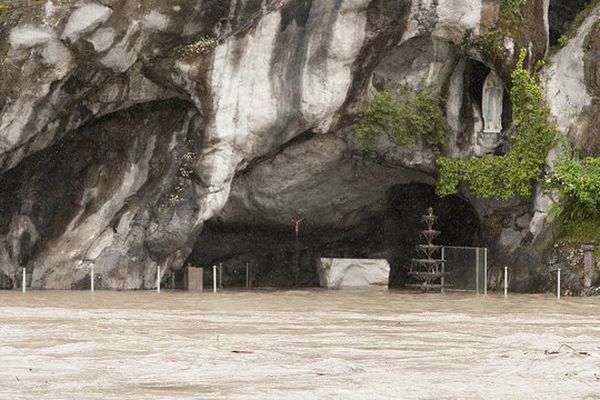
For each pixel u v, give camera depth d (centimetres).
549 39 7300
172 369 3628
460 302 6219
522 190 7038
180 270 7369
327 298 6438
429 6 6862
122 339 4303
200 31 6756
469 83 7238
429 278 7075
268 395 3222
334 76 6831
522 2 6988
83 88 6681
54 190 6944
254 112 6838
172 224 6931
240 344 4206
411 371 3641
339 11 6750
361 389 3309
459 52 7131
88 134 6981
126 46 6575
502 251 7162
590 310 5741
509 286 7081
